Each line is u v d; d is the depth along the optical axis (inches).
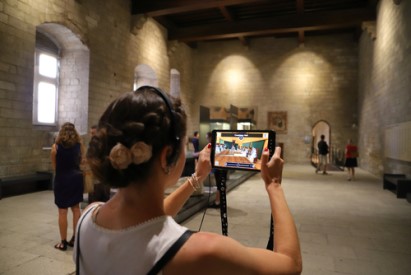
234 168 44.4
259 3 494.9
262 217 200.7
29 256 126.5
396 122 341.7
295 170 498.6
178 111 27.9
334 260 132.7
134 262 22.5
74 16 339.3
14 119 273.6
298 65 619.8
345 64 598.5
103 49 387.9
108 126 25.0
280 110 625.9
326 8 502.9
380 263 130.1
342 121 597.9
